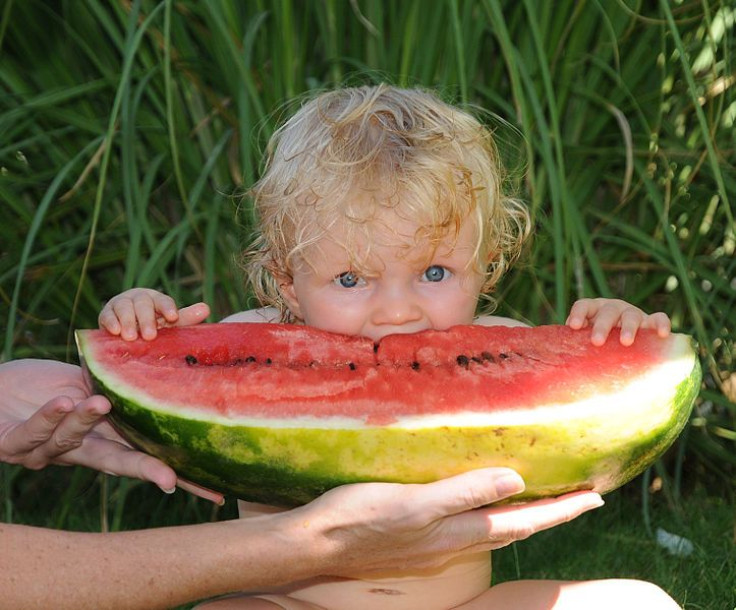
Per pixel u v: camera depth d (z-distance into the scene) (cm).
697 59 280
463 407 140
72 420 146
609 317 158
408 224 165
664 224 244
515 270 270
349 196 166
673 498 288
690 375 149
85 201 279
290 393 142
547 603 164
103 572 132
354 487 134
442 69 263
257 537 135
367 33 265
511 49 223
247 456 137
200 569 134
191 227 257
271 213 183
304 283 174
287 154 183
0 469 271
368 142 173
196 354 154
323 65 264
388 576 169
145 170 283
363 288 170
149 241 241
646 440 140
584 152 270
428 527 133
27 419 158
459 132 183
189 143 272
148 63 265
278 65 258
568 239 230
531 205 256
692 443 289
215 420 138
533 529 136
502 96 279
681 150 272
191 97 275
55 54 283
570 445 136
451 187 169
